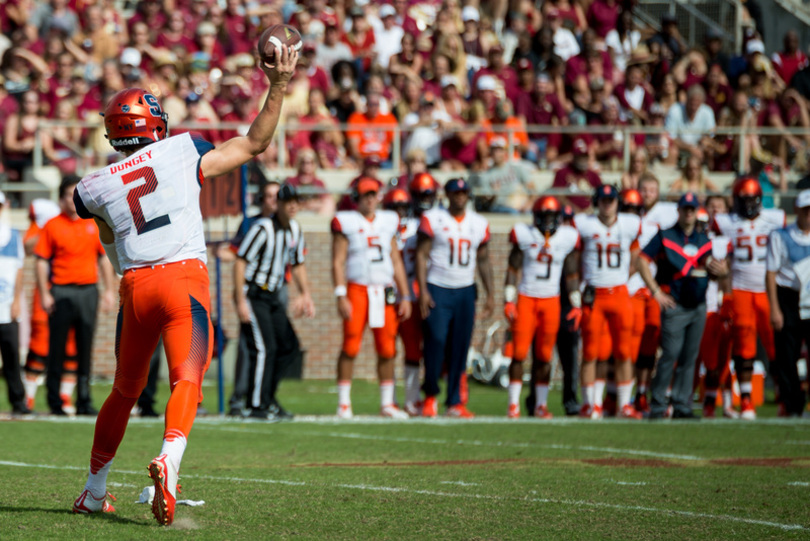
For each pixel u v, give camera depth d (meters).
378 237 39.78
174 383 16.23
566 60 71.19
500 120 62.53
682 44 77.31
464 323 40.31
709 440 31.98
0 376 56.22
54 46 66.56
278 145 60.16
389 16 72.88
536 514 18.28
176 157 16.88
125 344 16.98
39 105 62.09
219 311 40.22
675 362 40.25
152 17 68.94
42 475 22.55
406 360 41.97
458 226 39.94
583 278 41.25
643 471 24.41
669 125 67.75
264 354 37.44
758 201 42.16
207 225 46.62
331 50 68.75
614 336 40.97
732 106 69.25
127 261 16.77
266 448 28.84
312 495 19.98
